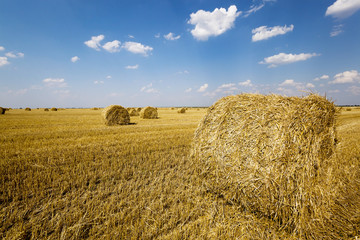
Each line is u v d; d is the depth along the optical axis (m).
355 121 17.61
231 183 3.99
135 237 2.81
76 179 4.82
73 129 12.92
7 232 2.86
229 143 4.18
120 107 16.59
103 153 7.12
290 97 4.00
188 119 22.95
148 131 12.34
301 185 3.17
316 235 2.97
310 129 3.50
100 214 3.33
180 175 5.30
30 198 3.91
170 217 3.38
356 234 2.90
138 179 4.93
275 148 3.43
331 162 3.93
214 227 3.16
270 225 3.29
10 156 6.47
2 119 20.53
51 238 2.81
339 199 3.81
